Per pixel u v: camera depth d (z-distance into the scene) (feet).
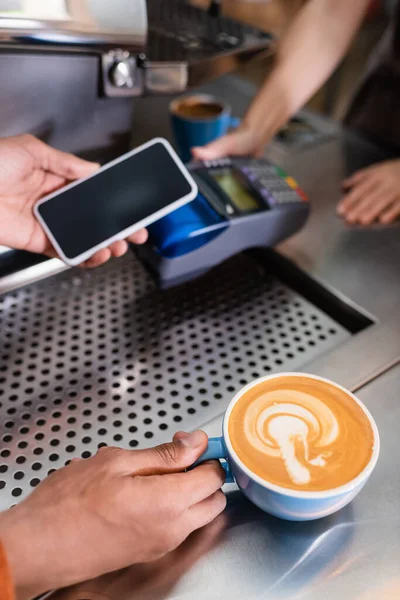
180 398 1.95
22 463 1.73
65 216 2.12
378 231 2.73
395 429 1.79
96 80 2.27
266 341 2.19
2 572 1.21
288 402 1.58
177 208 2.19
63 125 2.33
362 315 2.30
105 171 2.17
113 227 2.04
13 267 2.21
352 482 1.37
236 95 3.83
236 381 2.02
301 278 2.51
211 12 3.10
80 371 2.04
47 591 1.40
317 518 1.48
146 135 3.26
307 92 3.17
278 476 1.39
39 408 1.90
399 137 3.37
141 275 2.48
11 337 2.16
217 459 1.54
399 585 1.43
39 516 1.36
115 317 2.27
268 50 2.85
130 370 2.05
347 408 1.57
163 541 1.41
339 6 3.12
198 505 1.49
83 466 1.47
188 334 2.21
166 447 1.53
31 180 2.30
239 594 1.41
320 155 3.28
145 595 1.40
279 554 1.49
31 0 1.87
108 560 1.38
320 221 2.78
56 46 2.02
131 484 1.41
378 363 2.02
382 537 1.52
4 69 2.04
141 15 2.11
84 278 2.44
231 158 2.50
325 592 1.41
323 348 2.17
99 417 1.87
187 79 2.49
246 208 2.27
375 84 3.47
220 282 2.48
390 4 7.20
